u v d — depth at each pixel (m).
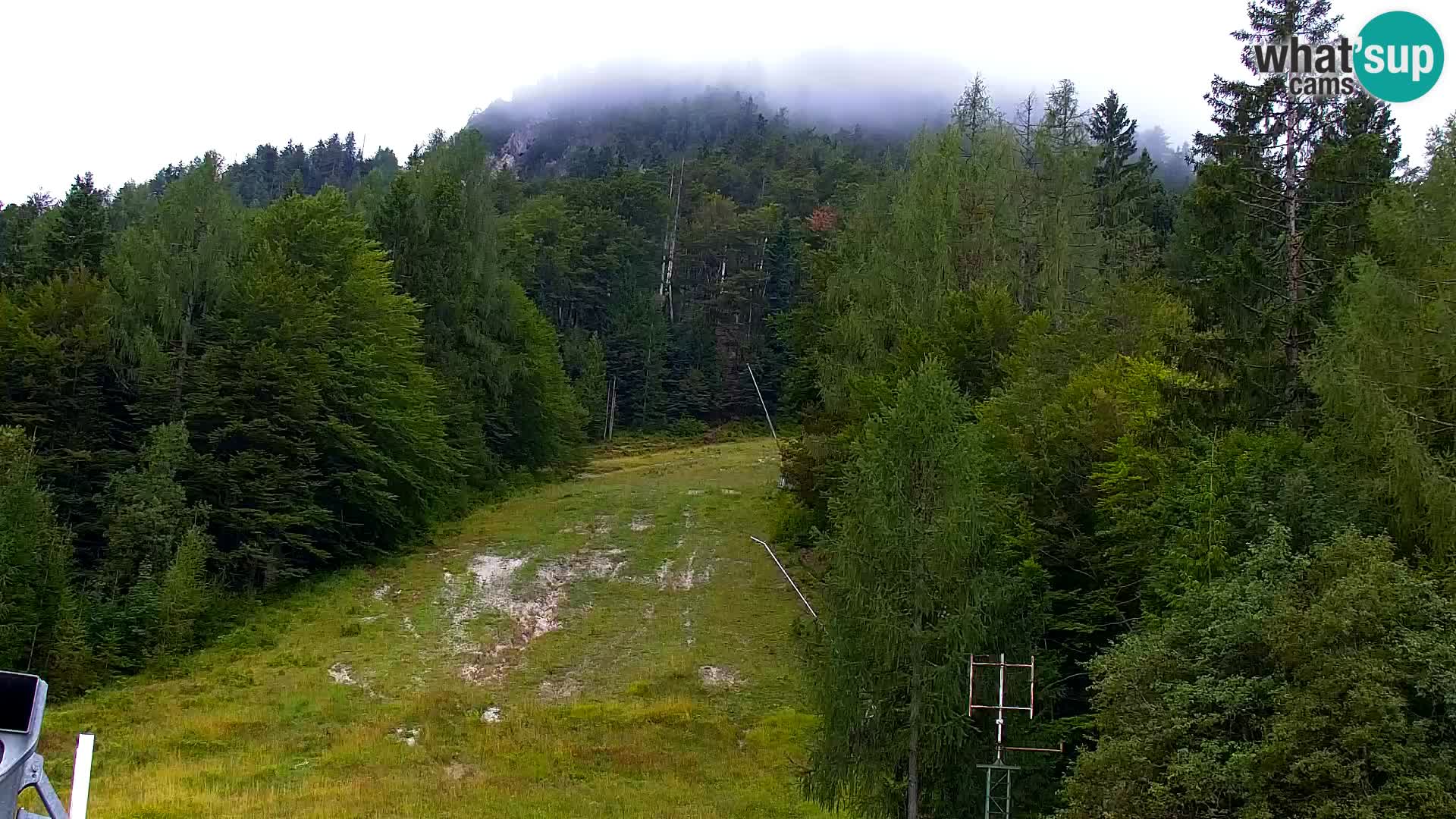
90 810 18.20
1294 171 23.64
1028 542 20.31
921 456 17.02
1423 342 16.50
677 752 23.05
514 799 19.78
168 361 34.56
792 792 20.73
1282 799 10.90
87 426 34.22
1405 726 10.41
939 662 16.56
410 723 24.80
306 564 37.91
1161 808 11.61
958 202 36.00
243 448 36.12
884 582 16.67
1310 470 17.00
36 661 26.61
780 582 36.38
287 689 27.12
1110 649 15.70
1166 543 18.09
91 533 33.28
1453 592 13.30
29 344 33.12
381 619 33.22
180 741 22.88
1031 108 42.69
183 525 32.38
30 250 45.75
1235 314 23.45
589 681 28.39
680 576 37.41
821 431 35.69
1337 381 16.45
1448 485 14.74
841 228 69.38
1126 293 28.47
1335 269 21.70
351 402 37.88
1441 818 9.84
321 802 19.19
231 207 39.66
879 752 16.38
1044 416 22.77
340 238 42.19
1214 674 12.56
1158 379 22.42
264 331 36.81
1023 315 32.91
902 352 31.27
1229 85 24.58
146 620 29.27
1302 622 11.41
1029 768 16.73
